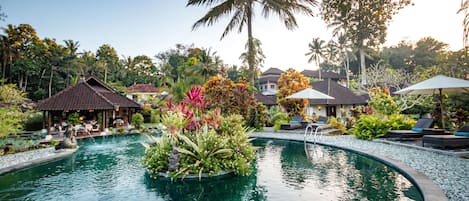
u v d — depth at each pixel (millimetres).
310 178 5969
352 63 48125
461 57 19312
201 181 5945
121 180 6266
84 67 51938
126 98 23203
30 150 10281
